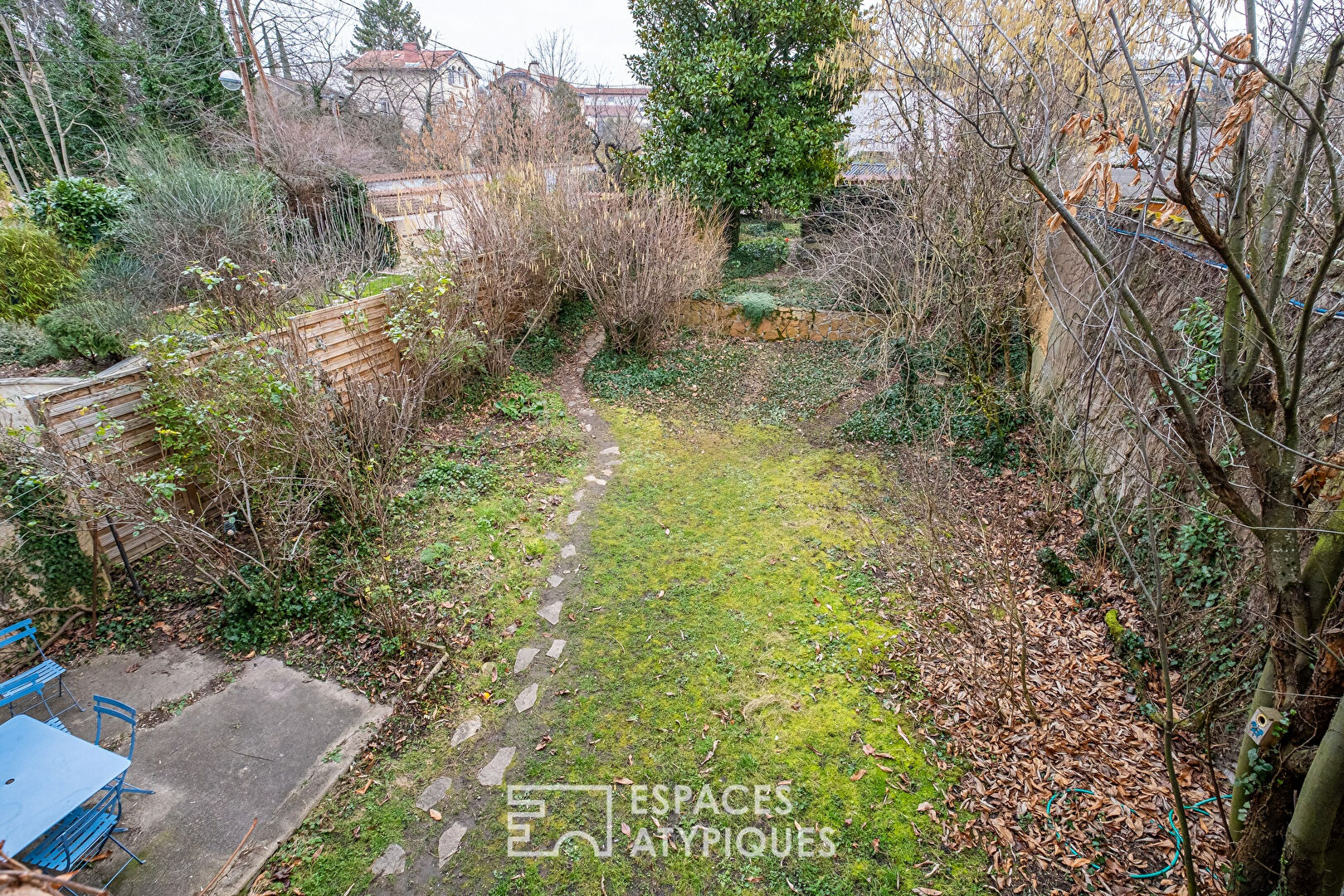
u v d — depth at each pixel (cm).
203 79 1736
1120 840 383
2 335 855
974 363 855
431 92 2795
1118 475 602
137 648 516
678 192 1209
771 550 659
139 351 589
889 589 601
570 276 1099
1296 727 269
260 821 388
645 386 1048
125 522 529
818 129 1256
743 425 948
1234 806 303
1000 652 493
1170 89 278
